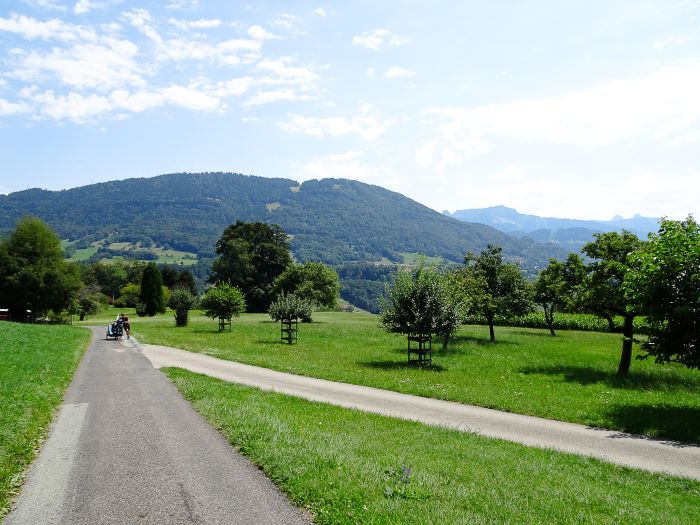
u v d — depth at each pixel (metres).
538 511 7.14
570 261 24.81
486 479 8.51
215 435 10.22
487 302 36.69
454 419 14.00
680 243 16.02
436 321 25.28
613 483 9.19
